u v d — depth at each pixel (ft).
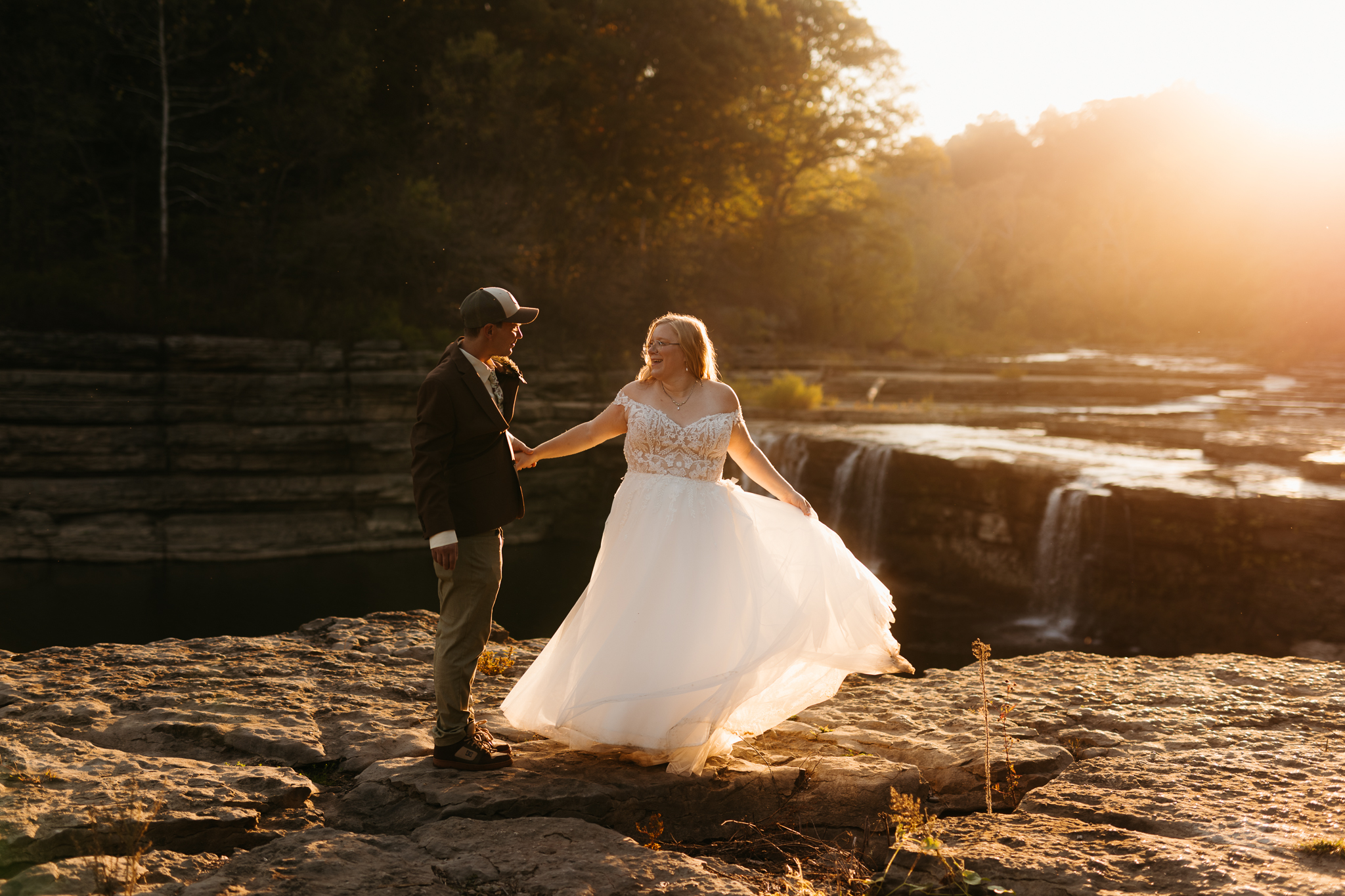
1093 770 10.49
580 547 72.08
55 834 7.89
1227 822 8.98
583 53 98.73
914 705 12.90
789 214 135.23
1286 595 41.34
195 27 81.66
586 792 9.34
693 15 101.40
